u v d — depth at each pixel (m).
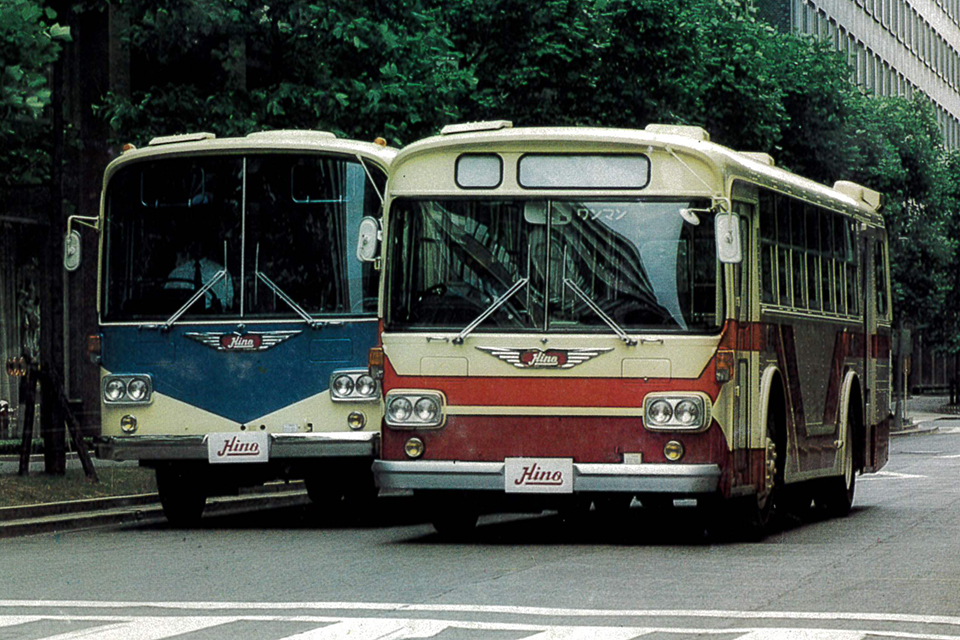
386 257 19.34
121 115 32.09
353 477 24.33
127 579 16.39
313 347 22.73
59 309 27.95
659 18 43.78
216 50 31.67
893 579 15.86
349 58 31.56
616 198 18.83
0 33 23.19
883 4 113.06
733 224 18.33
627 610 13.51
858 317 26.22
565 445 18.66
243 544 20.34
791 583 15.48
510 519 24.38
